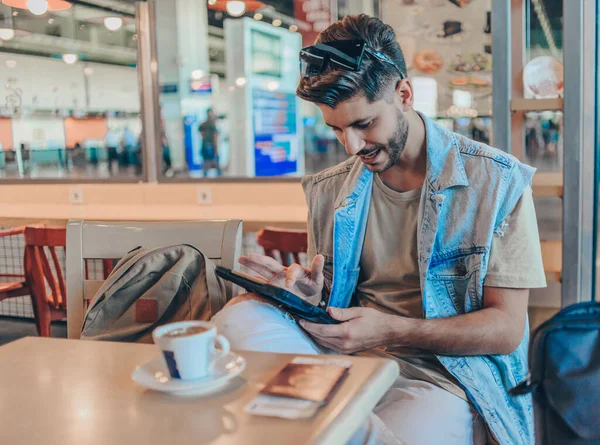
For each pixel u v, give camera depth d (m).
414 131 1.35
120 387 0.88
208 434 0.72
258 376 0.89
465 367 1.28
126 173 5.95
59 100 6.21
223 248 1.55
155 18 4.67
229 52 6.98
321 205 1.53
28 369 0.96
